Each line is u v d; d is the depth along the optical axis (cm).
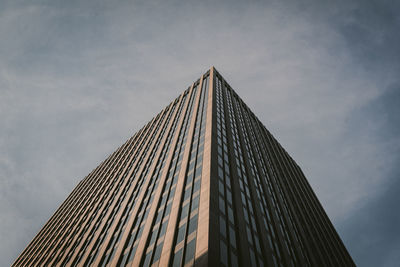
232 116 6194
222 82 7950
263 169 5625
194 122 5331
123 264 3170
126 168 6856
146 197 4331
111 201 5669
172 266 2483
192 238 2583
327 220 7738
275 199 5038
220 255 2339
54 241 6431
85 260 4000
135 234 3597
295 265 3719
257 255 2880
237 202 3284
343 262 6091
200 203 2936
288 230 4438
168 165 4584
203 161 3684
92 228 4969
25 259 6694
